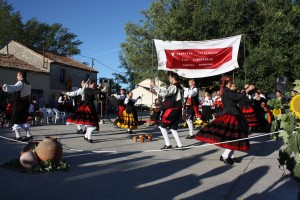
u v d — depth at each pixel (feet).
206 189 15.21
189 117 31.42
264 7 67.97
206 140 20.45
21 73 26.37
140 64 97.60
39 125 45.01
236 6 64.85
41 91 91.50
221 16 64.03
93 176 16.75
